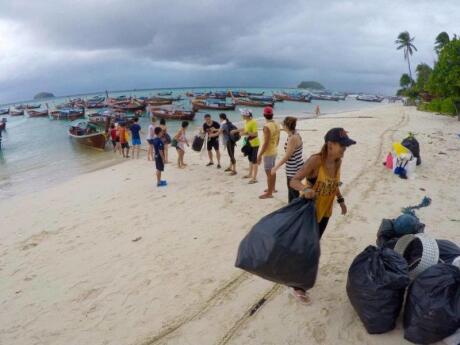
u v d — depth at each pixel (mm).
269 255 3172
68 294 4824
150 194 9133
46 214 8633
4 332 4176
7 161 18547
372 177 8680
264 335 3611
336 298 4059
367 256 3516
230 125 9969
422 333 3146
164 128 12000
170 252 5703
